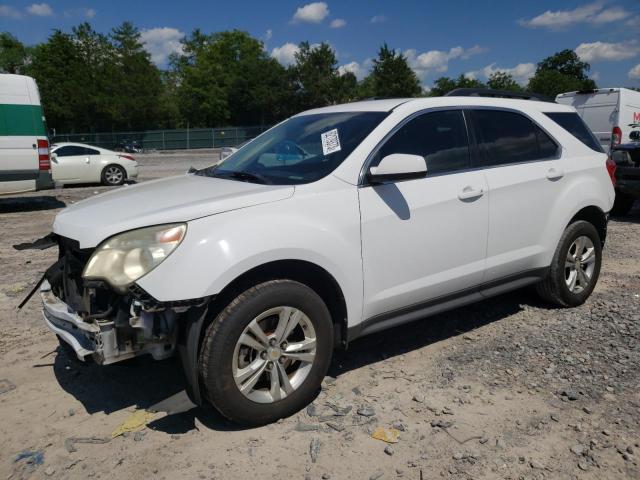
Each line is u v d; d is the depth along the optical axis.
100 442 3.09
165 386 3.71
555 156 4.71
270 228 3.09
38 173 11.95
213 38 80.06
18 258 7.33
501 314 4.88
